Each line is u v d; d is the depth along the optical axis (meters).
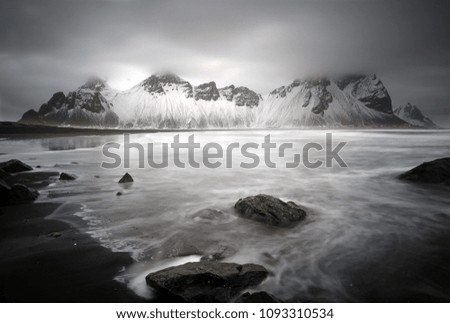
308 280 6.05
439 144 49.94
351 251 7.55
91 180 17.06
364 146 45.91
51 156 30.16
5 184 11.46
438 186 15.77
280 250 7.57
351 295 5.53
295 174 20.45
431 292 5.61
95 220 9.66
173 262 6.68
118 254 7.02
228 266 5.82
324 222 9.96
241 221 9.75
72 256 6.84
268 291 5.63
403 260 7.02
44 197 12.59
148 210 11.08
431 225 9.75
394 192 14.76
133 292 5.41
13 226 8.84
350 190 15.32
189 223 9.54
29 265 6.34
